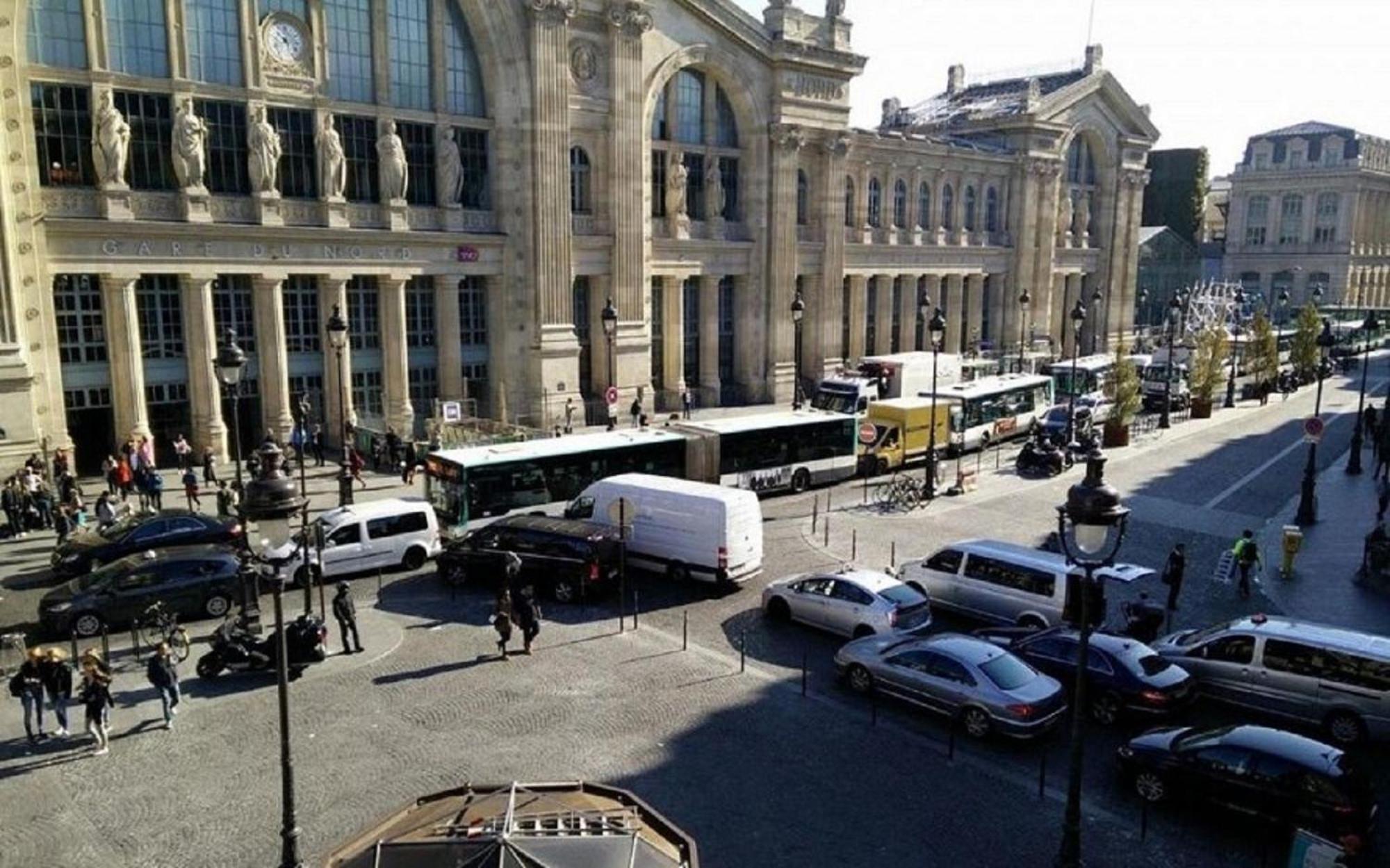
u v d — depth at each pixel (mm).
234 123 37594
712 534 26156
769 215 56875
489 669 20781
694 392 56094
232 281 38438
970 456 47812
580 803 11461
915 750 17516
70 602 22234
